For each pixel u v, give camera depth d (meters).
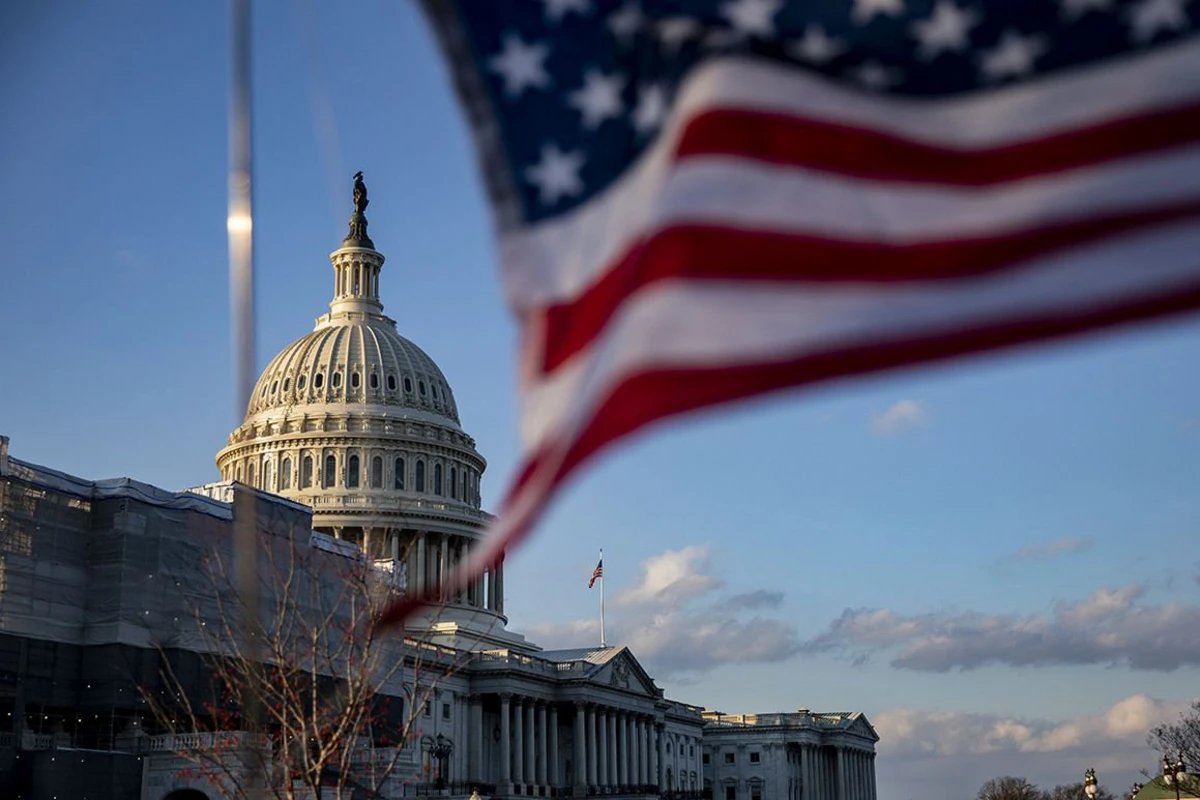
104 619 103.38
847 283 11.62
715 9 12.54
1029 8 11.82
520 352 12.73
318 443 184.50
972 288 11.41
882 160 11.84
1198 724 152.12
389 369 193.50
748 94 12.12
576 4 12.96
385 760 86.25
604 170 12.74
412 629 166.50
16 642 98.31
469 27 12.94
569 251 12.69
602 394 11.82
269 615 95.06
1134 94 11.36
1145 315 11.07
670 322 11.70
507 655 160.88
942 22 12.02
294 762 53.00
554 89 12.90
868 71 12.10
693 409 11.55
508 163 12.88
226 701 70.50
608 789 172.88
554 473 11.91
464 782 153.00
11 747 92.44
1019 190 11.47
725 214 11.88
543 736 166.75
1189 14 11.41
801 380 11.47
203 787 93.75
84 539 105.38
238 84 13.77
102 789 92.56
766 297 11.67
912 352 11.41
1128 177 11.23
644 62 12.77
